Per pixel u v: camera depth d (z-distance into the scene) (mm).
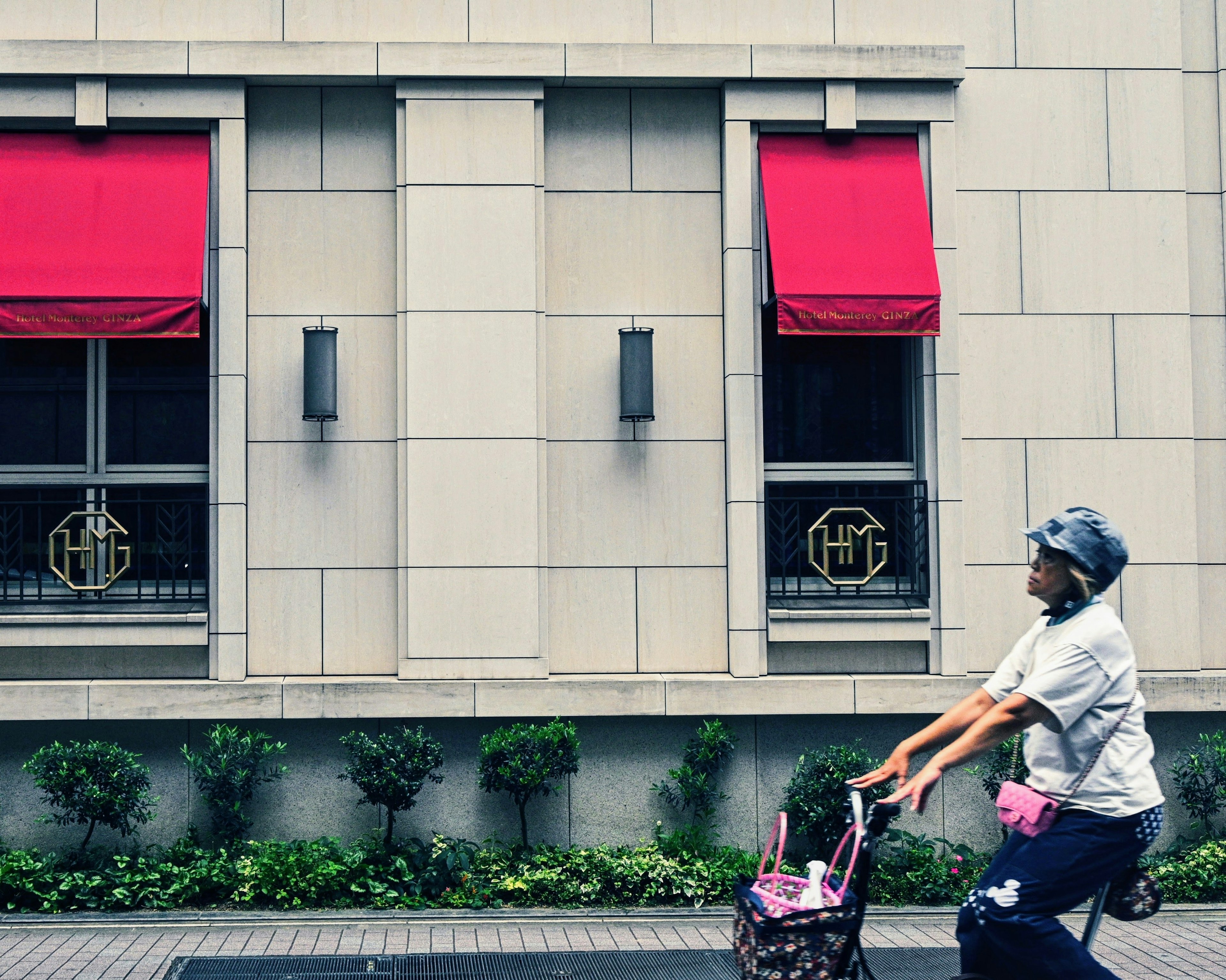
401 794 8141
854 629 9047
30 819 8508
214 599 8797
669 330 9219
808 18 9312
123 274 8492
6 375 9055
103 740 8602
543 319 9039
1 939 7098
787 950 3889
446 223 8961
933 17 9391
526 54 8961
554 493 9070
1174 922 7719
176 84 8883
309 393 8781
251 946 7008
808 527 9281
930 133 9289
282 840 8609
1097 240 9375
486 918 7668
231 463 8820
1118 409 9312
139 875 7867
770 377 9430
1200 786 8695
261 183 9062
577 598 9039
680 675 9039
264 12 9000
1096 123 9414
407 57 8914
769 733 8930
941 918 7848
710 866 8234
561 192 9227
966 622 9148
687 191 9297
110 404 9078
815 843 8492
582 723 8820
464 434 8875
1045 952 3951
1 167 8742
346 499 8961
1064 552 4234
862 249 8977
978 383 9250
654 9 9219
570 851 8477
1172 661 9242
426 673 8758
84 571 8875
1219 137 9570
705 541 9133
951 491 9133
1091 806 4062
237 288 8891
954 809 8930
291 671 8883
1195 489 9406
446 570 8812
